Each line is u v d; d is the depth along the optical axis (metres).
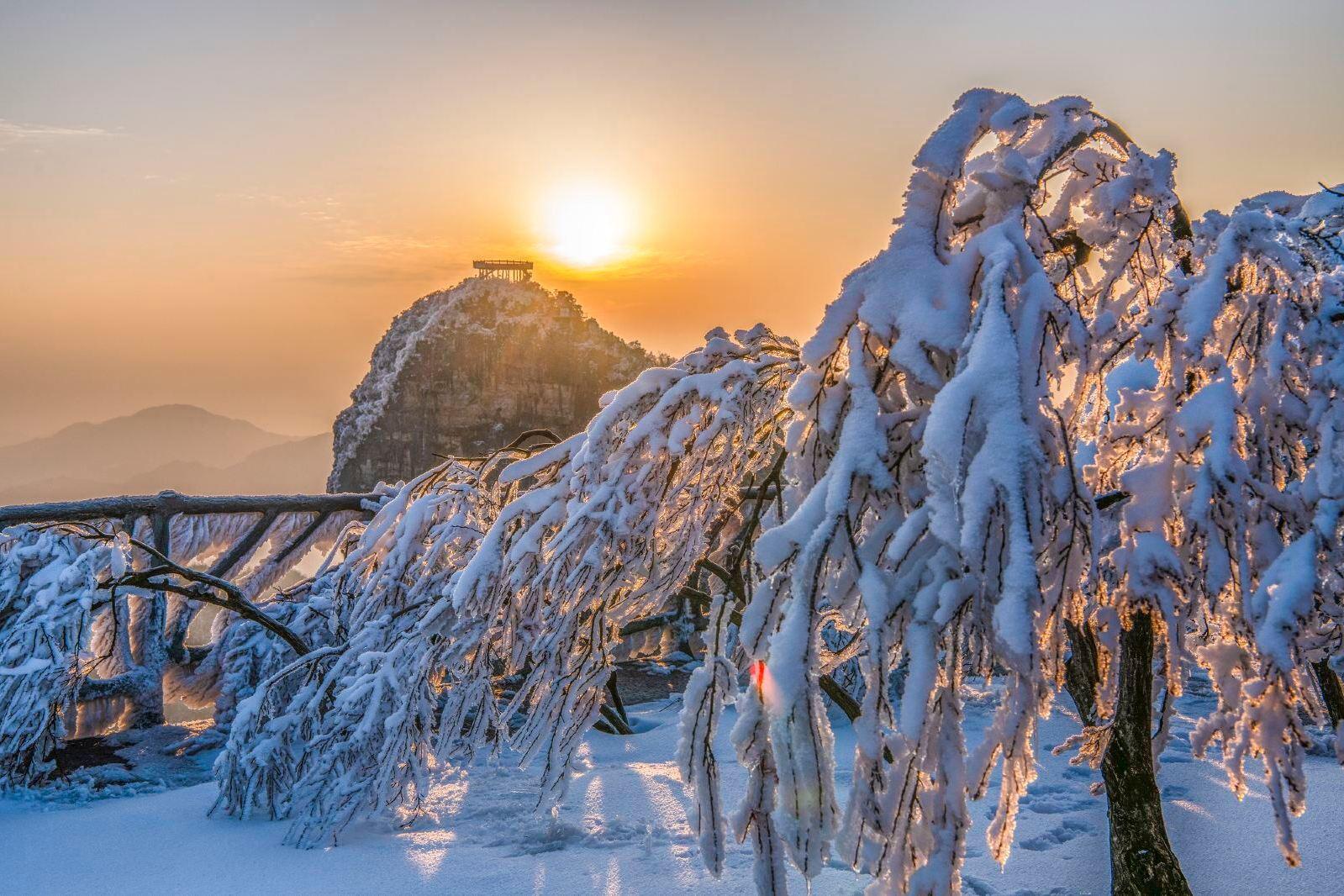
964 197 3.69
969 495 2.84
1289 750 3.93
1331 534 3.76
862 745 3.10
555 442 7.46
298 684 7.12
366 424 103.88
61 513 8.56
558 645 5.15
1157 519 3.97
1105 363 4.20
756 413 5.19
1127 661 4.27
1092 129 3.75
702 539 5.40
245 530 9.88
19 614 7.83
